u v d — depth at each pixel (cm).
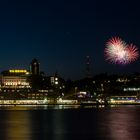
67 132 15700
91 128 17088
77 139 13575
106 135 14338
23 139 13662
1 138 13862
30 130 16575
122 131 15462
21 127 17950
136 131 15400
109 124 18738
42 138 13900
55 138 13900
